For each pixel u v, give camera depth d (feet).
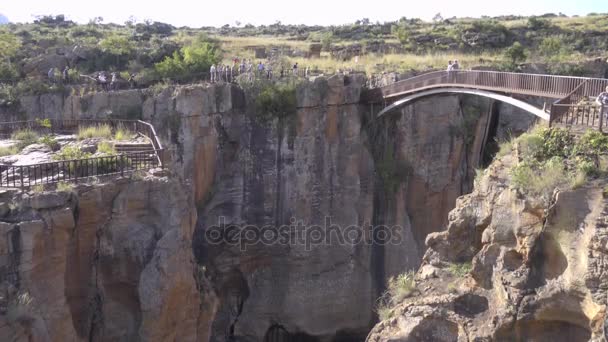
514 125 136.87
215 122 115.85
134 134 93.40
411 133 128.57
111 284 69.87
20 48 148.97
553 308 48.57
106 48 149.69
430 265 60.34
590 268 46.03
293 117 118.21
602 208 46.96
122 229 69.97
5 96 118.11
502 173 57.21
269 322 119.24
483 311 53.67
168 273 69.00
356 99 124.57
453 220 59.82
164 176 74.18
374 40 218.18
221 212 117.80
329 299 120.47
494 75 93.91
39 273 60.90
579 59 168.04
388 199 126.11
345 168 123.44
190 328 73.56
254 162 118.62
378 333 57.72
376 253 126.31
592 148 52.34
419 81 111.75
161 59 151.02
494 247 54.08
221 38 215.31
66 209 63.05
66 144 84.79
